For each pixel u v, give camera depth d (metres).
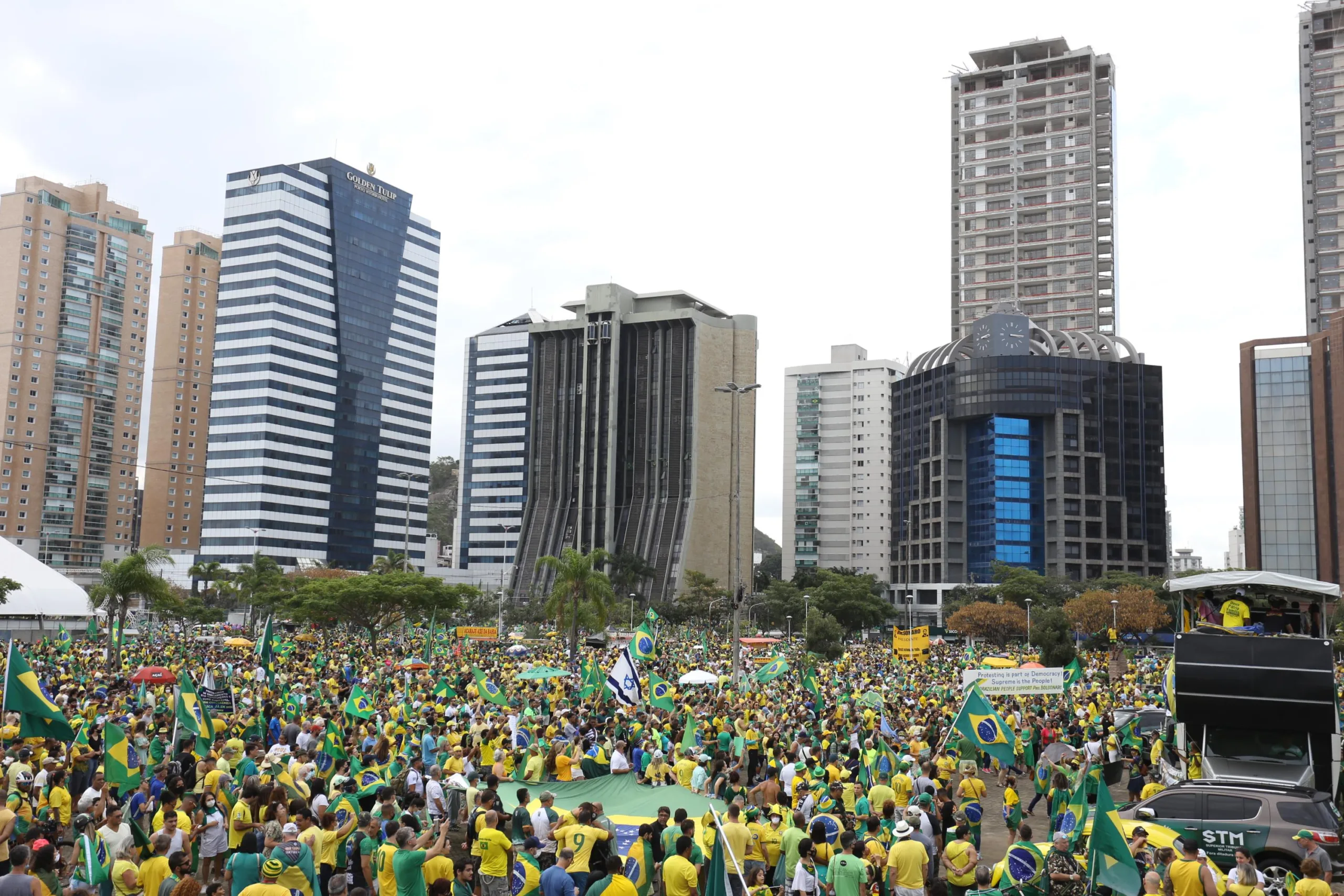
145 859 13.97
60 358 188.25
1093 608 103.69
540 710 34.28
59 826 15.61
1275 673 22.39
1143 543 174.62
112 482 196.50
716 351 186.88
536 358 196.38
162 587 63.66
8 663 18.31
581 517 184.50
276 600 94.12
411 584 78.06
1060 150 199.88
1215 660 22.83
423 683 41.31
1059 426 172.88
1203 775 22.70
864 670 57.94
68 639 63.22
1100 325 197.25
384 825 15.03
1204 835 17.50
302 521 192.00
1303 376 143.25
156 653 54.25
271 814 15.23
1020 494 175.12
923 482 185.50
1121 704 42.22
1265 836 17.11
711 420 183.75
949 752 25.56
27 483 183.50
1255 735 22.75
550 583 181.12
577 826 15.08
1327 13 171.00
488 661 51.66
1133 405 177.62
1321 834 16.95
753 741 26.81
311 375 195.00
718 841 13.12
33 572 77.94
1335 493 134.12
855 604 125.50
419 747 23.75
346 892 11.80
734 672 44.59
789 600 128.75
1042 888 14.30
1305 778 21.98
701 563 177.62
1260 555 142.50
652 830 15.69
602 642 84.81
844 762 23.66
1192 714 22.84
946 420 180.38
